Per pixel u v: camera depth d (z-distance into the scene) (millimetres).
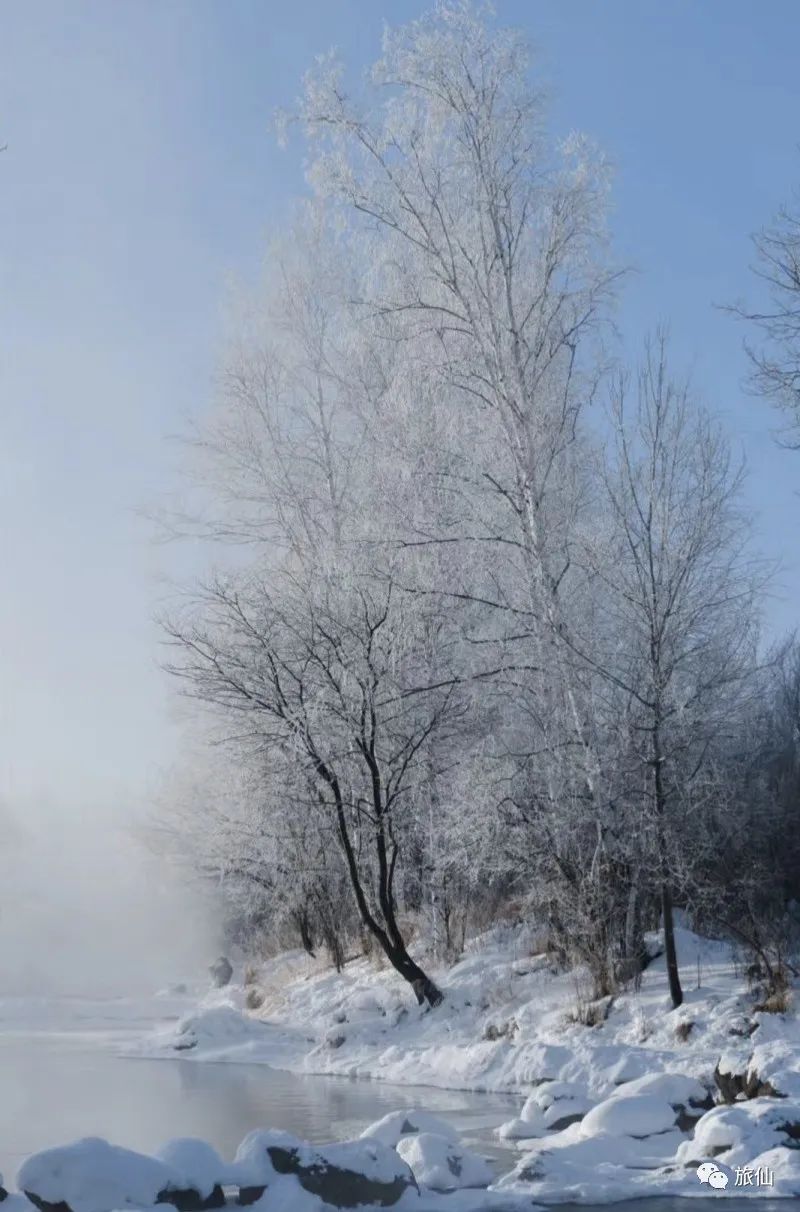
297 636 22766
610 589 21250
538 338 22000
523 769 21016
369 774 23016
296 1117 14781
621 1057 15656
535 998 20203
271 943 34562
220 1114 15070
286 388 27797
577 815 20172
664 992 18703
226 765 27078
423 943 24453
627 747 20125
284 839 26844
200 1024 23047
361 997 22891
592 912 19859
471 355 22156
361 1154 10086
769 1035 15805
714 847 20953
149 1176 9641
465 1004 21047
